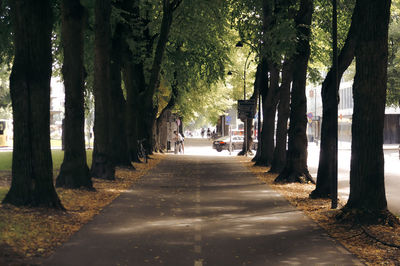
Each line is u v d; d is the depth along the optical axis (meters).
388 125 74.44
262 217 12.59
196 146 72.88
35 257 8.18
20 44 12.47
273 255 8.60
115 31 26.19
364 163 11.81
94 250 8.79
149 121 41.81
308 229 10.98
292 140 21.58
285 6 21.05
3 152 48.06
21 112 12.46
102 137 21.27
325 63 33.75
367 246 9.38
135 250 8.85
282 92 26.42
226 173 26.61
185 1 32.81
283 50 19.45
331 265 7.99
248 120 45.00
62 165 17.53
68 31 16.91
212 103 64.94
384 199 11.74
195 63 39.38
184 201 15.52
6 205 12.18
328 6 27.22
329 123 16.25
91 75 29.73
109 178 21.30
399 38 47.31
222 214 13.02
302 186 20.27
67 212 12.48
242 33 30.47
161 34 29.42
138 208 13.85
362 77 11.87
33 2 12.40
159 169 28.88
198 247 9.16
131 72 31.45
